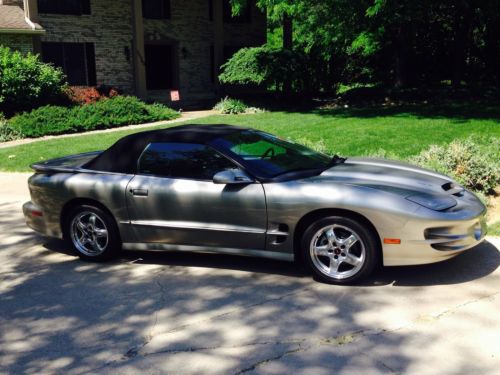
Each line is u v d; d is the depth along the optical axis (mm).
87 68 22094
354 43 22938
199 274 5465
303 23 20812
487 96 19562
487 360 3592
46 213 6211
